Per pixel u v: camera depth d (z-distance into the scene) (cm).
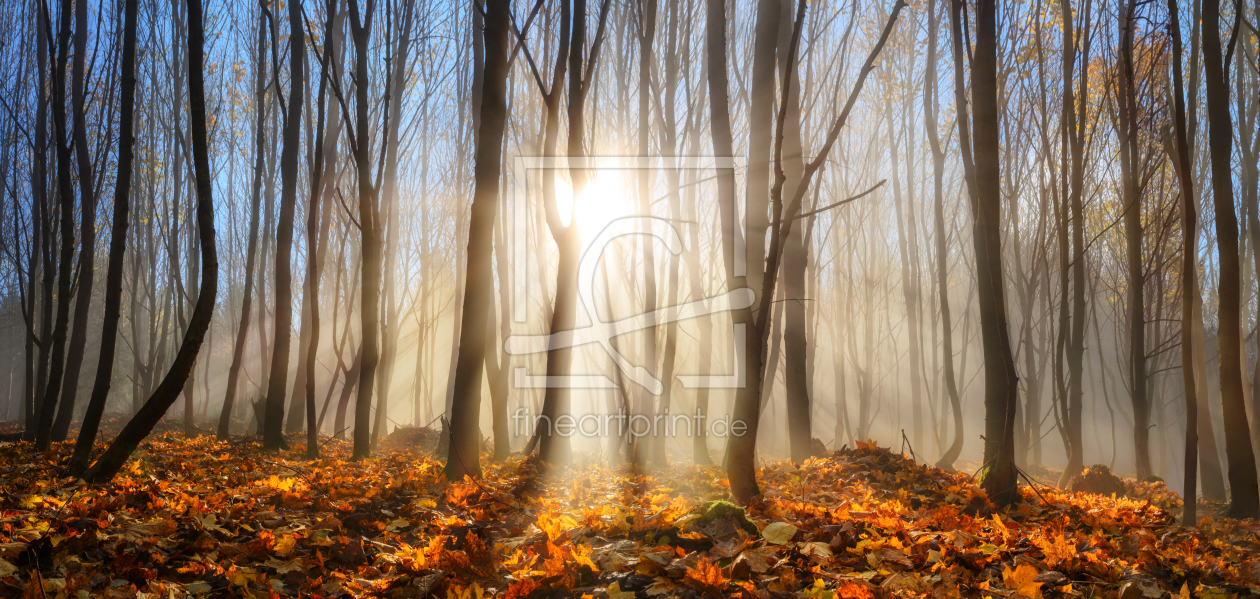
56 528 341
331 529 407
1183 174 553
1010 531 390
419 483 576
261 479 612
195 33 575
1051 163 1015
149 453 799
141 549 334
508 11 685
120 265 663
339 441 1398
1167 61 1129
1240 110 1520
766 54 652
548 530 337
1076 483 880
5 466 634
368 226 877
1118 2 1081
